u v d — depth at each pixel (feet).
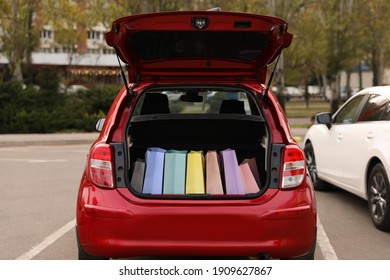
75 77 90.27
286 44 13.92
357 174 20.86
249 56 14.73
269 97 14.10
